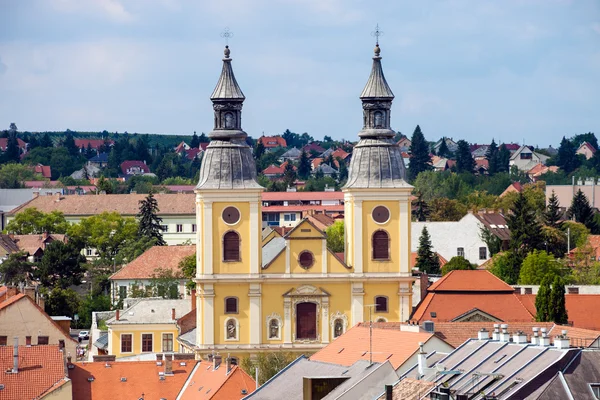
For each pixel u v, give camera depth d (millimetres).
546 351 130875
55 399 179500
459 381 131750
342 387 138125
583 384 125375
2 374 180500
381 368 136750
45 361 183250
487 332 153375
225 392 176375
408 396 129500
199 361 193375
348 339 177375
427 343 161750
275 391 148500
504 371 130875
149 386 187375
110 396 186500
